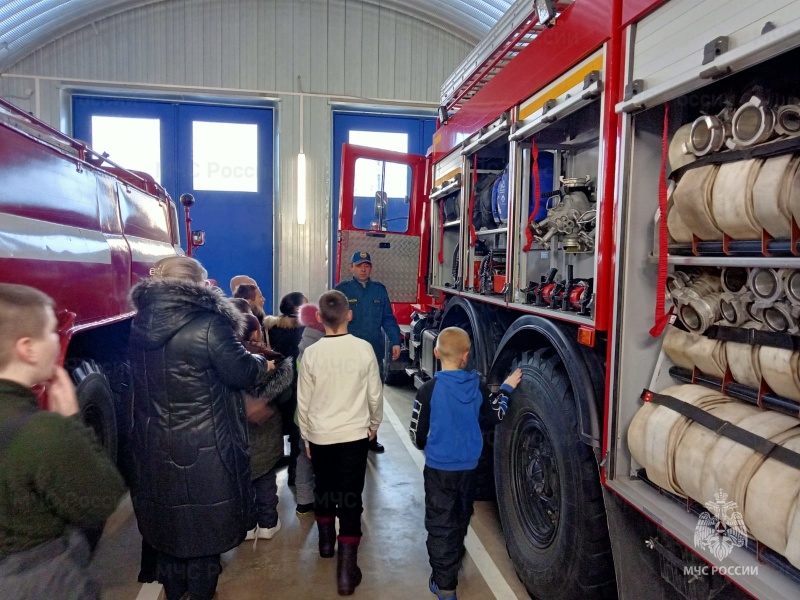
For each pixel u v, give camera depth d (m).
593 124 2.78
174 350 2.11
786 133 1.46
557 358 2.50
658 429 1.79
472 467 2.50
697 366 1.86
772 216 1.46
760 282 1.63
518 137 2.87
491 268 3.57
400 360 6.08
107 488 1.37
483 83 4.16
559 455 2.33
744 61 1.42
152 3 8.95
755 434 1.50
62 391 1.41
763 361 1.58
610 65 2.03
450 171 4.47
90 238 2.88
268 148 9.67
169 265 2.37
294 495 3.74
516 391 2.77
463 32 9.52
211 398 2.17
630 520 2.00
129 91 9.11
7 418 1.23
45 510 1.25
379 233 5.55
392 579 2.77
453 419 2.47
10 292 1.29
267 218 9.75
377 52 9.58
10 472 1.20
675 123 1.96
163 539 2.20
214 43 9.17
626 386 1.97
